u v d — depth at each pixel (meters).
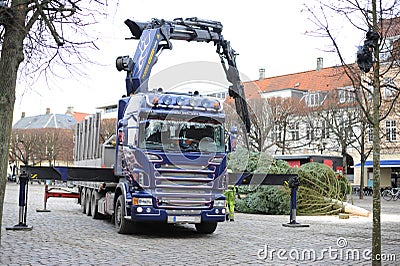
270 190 20.48
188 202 12.03
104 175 13.86
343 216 19.36
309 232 14.38
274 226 15.95
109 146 15.05
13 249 10.08
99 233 13.04
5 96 6.65
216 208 12.26
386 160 46.22
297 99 43.25
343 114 39.44
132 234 13.05
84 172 13.76
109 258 9.36
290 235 13.55
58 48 7.58
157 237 12.58
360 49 7.66
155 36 13.78
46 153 62.31
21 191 13.66
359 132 47.38
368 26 8.23
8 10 6.52
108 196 14.68
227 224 16.41
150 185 11.84
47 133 62.78
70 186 20.92
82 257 9.38
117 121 13.66
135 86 13.52
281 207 20.55
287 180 15.88
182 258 9.56
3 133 6.61
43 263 8.70
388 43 8.48
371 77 8.79
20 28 6.66
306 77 61.75
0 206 6.63
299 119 41.97
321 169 21.25
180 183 11.99
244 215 20.23
